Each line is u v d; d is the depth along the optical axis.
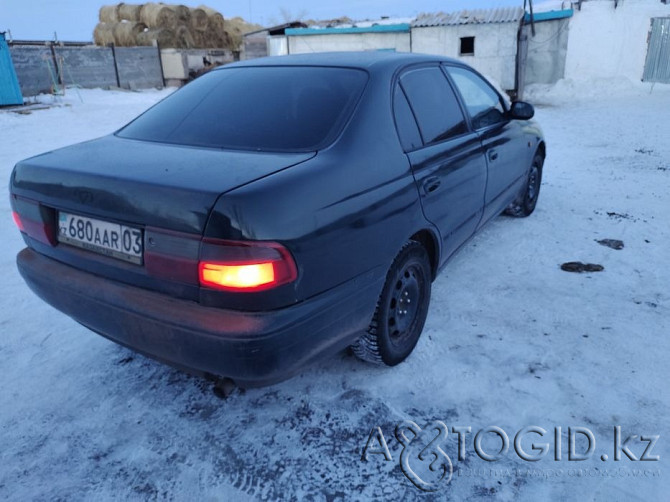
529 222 4.73
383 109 2.32
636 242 4.17
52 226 2.15
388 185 2.17
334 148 2.04
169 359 1.91
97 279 2.01
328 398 2.39
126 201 1.80
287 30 18.44
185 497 1.89
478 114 3.37
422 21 17.03
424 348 2.75
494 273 3.67
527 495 1.86
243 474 1.98
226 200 1.62
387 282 2.30
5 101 14.52
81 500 1.88
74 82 19.62
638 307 3.13
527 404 2.31
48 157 2.25
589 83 16.33
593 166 6.90
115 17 25.53
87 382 2.54
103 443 2.15
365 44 17.84
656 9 15.49
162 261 1.75
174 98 2.75
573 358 2.62
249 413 2.31
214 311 1.72
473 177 3.04
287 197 1.71
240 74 2.69
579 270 3.68
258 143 2.14
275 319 1.71
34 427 2.24
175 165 1.93
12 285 3.66
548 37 16.52
